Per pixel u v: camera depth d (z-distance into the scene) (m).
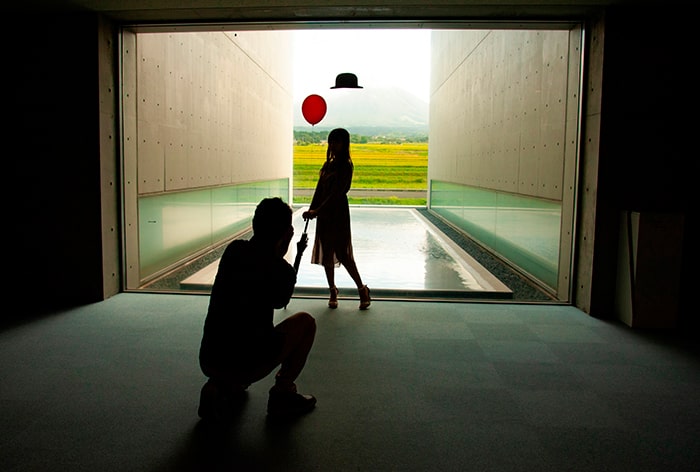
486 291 5.00
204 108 6.83
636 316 3.91
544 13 4.23
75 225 4.43
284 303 2.28
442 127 11.74
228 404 2.60
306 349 2.49
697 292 4.11
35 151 4.39
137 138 4.95
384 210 13.61
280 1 4.00
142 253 5.21
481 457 2.14
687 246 4.11
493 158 7.25
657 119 4.08
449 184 10.88
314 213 4.21
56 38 4.29
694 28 4.00
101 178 4.40
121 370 2.98
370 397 2.69
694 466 2.10
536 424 2.43
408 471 2.04
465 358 3.26
